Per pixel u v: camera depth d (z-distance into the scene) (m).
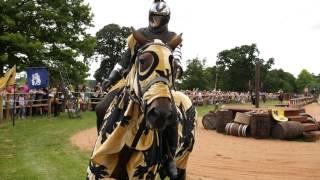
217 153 12.60
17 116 20.16
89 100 26.92
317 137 16.48
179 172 5.67
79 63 33.81
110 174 4.35
